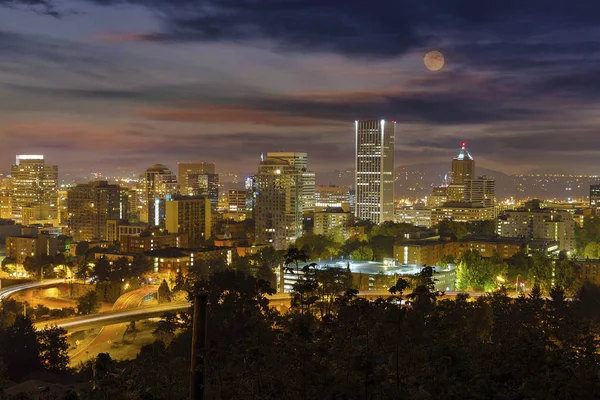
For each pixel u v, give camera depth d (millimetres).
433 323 102000
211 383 79375
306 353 71938
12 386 132750
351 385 68125
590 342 86250
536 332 92438
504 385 68750
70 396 75250
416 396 66875
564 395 67375
